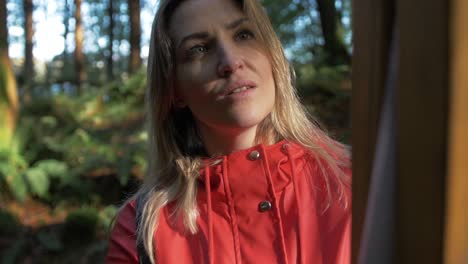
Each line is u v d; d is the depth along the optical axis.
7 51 6.48
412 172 0.21
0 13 7.59
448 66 0.20
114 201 5.49
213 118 0.86
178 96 0.95
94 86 11.11
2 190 5.50
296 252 0.81
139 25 11.61
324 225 0.83
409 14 0.21
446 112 0.20
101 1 19.36
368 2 0.26
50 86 11.63
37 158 6.08
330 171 0.89
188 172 0.92
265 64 0.87
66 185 5.62
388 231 0.24
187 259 0.84
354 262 0.28
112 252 0.93
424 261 0.21
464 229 0.20
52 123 7.08
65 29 19.64
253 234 0.83
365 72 0.26
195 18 0.86
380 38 0.25
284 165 0.89
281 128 0.96
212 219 0.86
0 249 4.60
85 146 6.32
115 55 22.22
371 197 0.26
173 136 1.01
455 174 0.20
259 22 0.87
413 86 0.21
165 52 0.90
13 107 6.21
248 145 0.93
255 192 0.85
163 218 0.90
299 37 6.34
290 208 0.85
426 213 0.21
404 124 0.22
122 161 5.60
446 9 0.20
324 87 6.03
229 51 0.82
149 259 0.85
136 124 7.46
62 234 4.71
